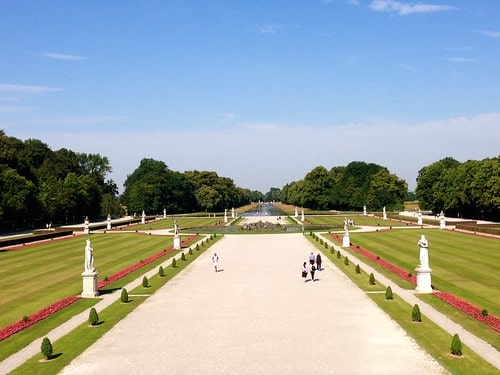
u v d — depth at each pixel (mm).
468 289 43219
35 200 128500
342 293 43500
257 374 25188
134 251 76812
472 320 33812
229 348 29219
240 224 141875
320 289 45406
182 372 25641
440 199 158500
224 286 47719
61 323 35156
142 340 31016
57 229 123812
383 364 26188
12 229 133000
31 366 26922
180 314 37219
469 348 28266
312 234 96188
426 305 38250
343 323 33938
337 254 65375
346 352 28125
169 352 28703
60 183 151375
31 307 40375
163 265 61750
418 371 25141
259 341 30422
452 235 88500
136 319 36000
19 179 122750
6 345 30453
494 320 32812
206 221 157750
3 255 73000
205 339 31016
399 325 33094
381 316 35531
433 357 27016
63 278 53188
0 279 53062
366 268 56719
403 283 47188
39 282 51094
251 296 43062
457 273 50531
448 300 38719
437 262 57469
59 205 147000
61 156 188750
